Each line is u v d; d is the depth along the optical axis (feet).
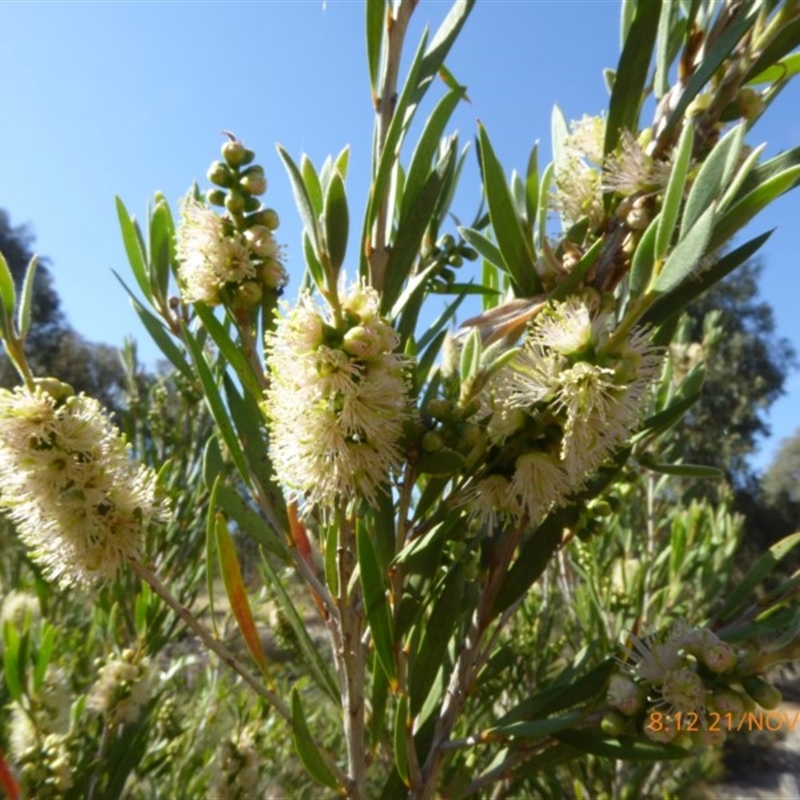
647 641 0.58
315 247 0.48
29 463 0.55
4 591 1.40
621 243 0.61
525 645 1.44
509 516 0.56
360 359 0.48
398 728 0.54
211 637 0.56
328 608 0.59
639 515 1.86
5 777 0.71
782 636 0.53
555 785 1.33
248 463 0.61
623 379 0.48
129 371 1.73
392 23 0.64
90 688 1.17
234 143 0.59
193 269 0.58
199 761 1.51
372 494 0.50
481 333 0.55
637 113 0.63
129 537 0.57
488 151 0.57
